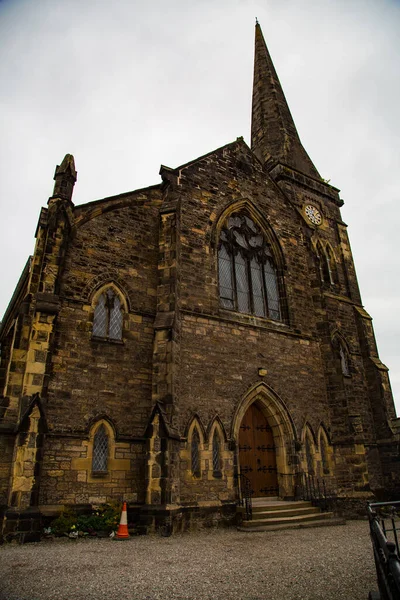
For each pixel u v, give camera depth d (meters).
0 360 22.64
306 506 19.72
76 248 19.53
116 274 20.22
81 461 16.50
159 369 17.75
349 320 29.81
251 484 20.64
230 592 8.12
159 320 18.73
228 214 24.92
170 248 20.41
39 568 9.91
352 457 22.11
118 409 18.00
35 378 15.88
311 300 26.48
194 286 21.50
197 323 20.80
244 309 23.73
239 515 18.03
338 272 31.92
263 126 37.69
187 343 20.05
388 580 5.23
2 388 20.75
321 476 21.84
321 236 32.50
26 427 14.87
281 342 23.59
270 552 12.07
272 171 33.62
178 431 17.28
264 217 26.47
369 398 27.95
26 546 13.15
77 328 18.22
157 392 17.39
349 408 26.66
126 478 17.17
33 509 14.19
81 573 9.45
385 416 26.89
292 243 27.38
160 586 8.46
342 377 23.94
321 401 23.73
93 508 15.95
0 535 14.27
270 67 41.31
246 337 22.25
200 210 23.52
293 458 21.28
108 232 20.73
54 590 8.12
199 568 10.01
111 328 19.38
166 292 19.48
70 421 16.78
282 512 18.27
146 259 21.41
